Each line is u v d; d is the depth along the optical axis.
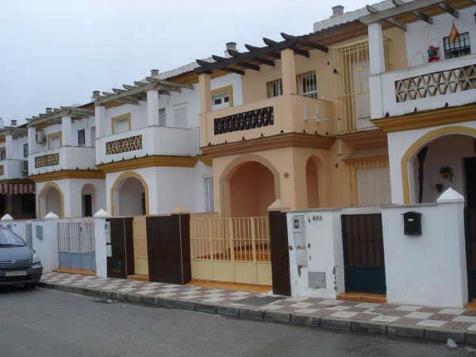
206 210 20.30
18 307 11.91
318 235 10.59
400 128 12.77
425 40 14.33
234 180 17.92
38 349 7.99
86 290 13.60
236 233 12.84
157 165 19.67
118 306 11.77
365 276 10.24
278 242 11.27
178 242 13.56
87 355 7.56
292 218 10.98
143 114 22.70
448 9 13.32
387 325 8.15
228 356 7.30
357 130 15.45
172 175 20.08
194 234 13.66
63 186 24.61
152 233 14.21
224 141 16.72
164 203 19.70
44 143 28.88
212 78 19.62
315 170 16.53
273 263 11.35
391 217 9.62
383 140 15.05
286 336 8.39
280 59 16.72
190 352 7.58
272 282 11.40
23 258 14.30
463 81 11.75
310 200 16.78
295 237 10.92
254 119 15.95
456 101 11.83
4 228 16.16
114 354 7.58
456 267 8.89
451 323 7.98
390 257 9.64
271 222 11.38
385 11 12.91
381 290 10.02
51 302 12.53
